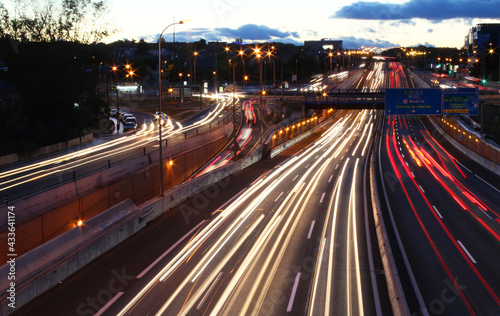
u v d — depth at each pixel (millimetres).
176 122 88188
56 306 15344
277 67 192000
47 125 55219
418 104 51250
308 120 93625
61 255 18141
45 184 33469
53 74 61500
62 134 55312
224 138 66750
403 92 51406
